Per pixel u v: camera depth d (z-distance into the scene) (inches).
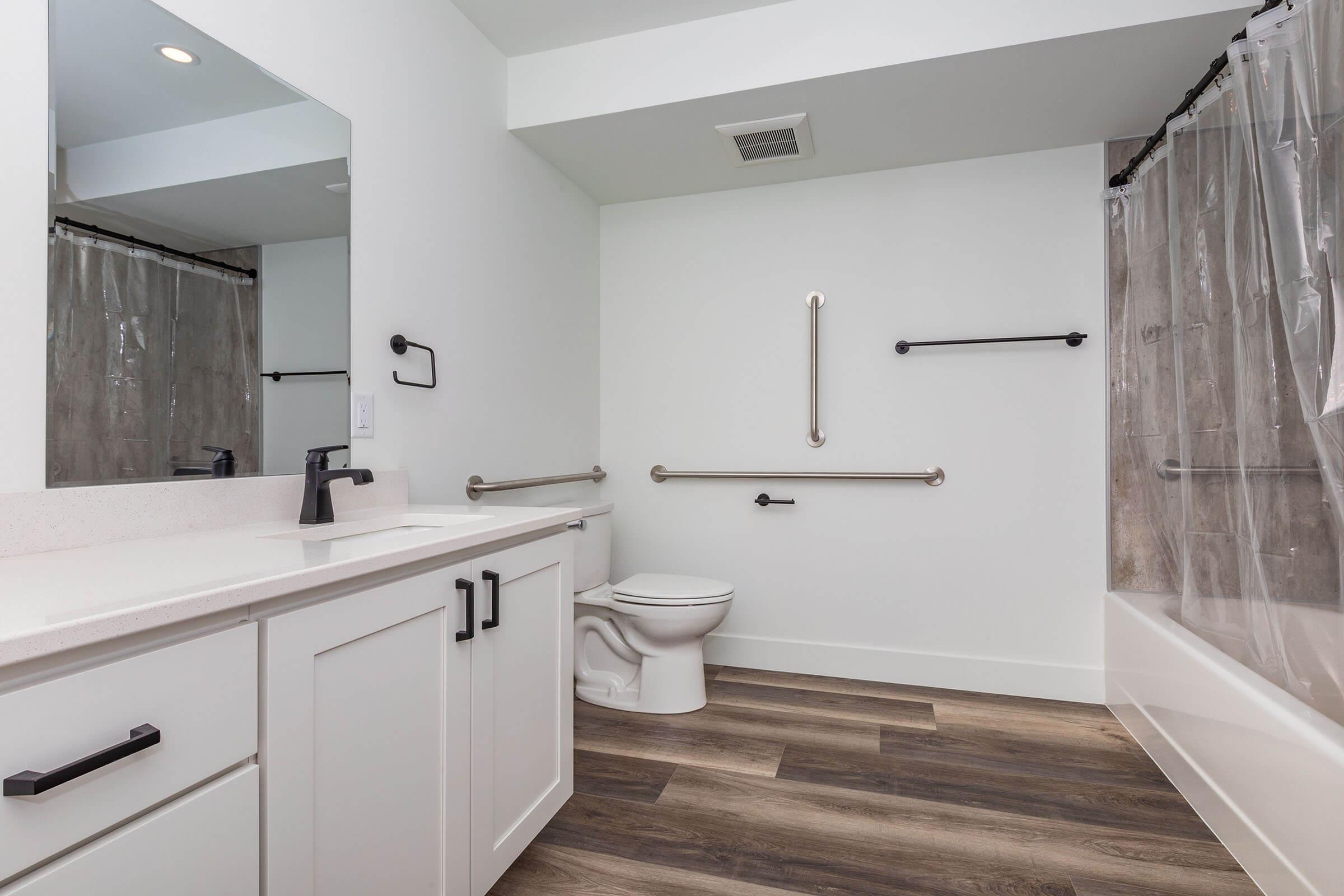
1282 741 54.2
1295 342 55.0
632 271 125.0
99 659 26.7
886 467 110.6
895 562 110.0
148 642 28.6
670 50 90.4
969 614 106.5
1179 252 79.3
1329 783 48.1
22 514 40.7
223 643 31.3
